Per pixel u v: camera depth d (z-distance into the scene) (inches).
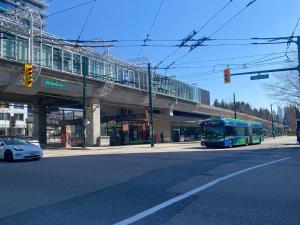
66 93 1688.0
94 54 1802.4
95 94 1833.2
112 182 455.8
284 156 888.9
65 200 350.3
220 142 1424.7
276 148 1346.0
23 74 1437.0
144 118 2003.0
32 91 1531.7
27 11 1435.8
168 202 333.4
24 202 343.9
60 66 1610.5
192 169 590.2
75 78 1688.0
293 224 256.8
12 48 1391.5
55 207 320.8
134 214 290.4
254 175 504.1
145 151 1211.9
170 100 2581.2
